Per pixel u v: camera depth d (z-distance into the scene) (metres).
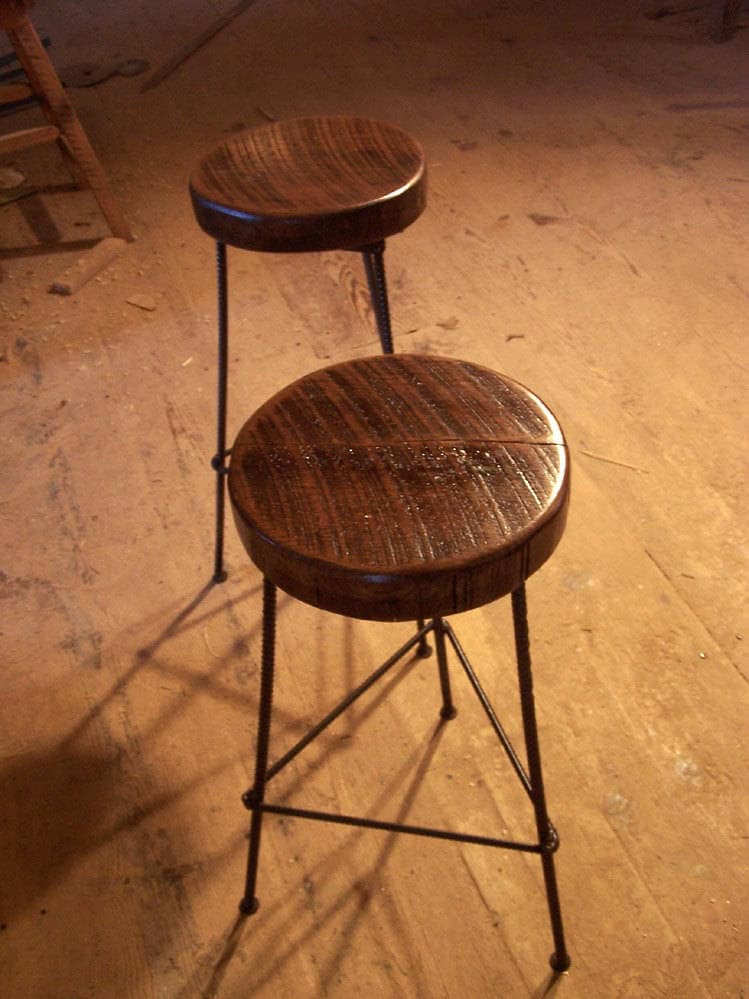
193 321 2.88
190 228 3.34
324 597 1.02
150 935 1.51
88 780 1.72
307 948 1.47
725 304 2.67
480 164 3.46
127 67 4.61
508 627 1.89
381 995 1.41
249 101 4.17
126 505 2.28
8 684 1.91
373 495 1.05
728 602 1.89
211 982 1.45
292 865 1.57
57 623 2.02
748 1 4.37
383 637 1.91
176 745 1.76
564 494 1.04
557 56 4.14
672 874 1.51
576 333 2.64
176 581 2.08
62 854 1.62
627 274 2.83
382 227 1.45
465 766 1.68
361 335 2.74
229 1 5.16
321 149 1.59
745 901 1.46
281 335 2.77
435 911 1.50
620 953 1.43
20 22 2.81
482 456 1.09
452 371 1.23
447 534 1.00
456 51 4.31
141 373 2.69
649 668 1.79
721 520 2.06
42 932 1.52
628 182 3.24
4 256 3.29
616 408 2.37
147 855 1.61
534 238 3.04
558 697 1.76
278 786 1.67
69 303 3.02
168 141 3.94
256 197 1.46
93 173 3.16
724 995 1.37
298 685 1.84
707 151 3.34
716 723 1.70
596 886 1.50
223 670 1.88
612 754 1.67
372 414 1.17
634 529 2.06
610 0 4.55
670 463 2.20
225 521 2.20
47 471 2.39
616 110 3.67
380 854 1.57
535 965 1.42
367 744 1.73
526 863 1.54
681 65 3.92
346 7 4.90
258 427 1.17
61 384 2.68
